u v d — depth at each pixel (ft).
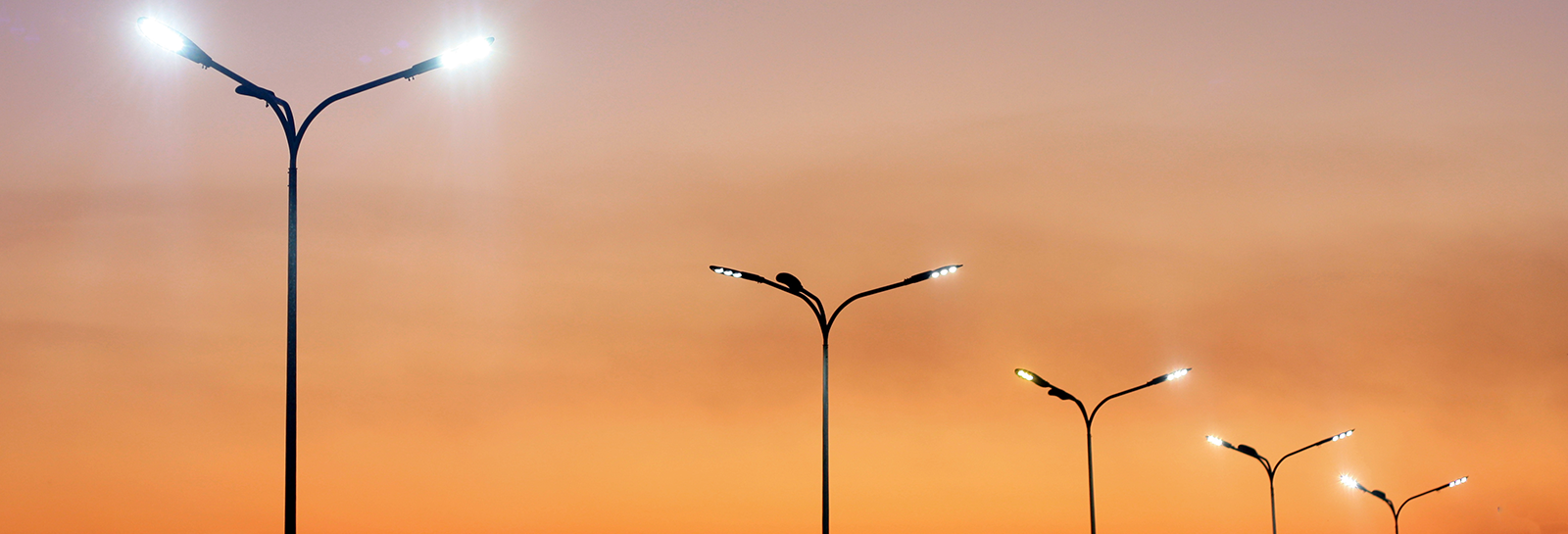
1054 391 106.01
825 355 77.61
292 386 42.80
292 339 43.11
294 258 43.65
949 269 77.25
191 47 41.65
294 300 43.45
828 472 76.33
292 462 42.16
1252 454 145.59
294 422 42.55
